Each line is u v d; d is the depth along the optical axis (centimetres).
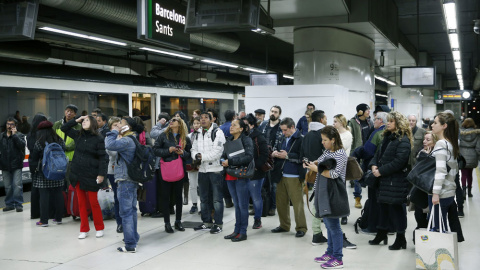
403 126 570
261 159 659
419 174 526
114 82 1278
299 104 1080
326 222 530
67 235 695
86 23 1196
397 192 571
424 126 1320
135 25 1151
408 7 1638
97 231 685
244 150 632
